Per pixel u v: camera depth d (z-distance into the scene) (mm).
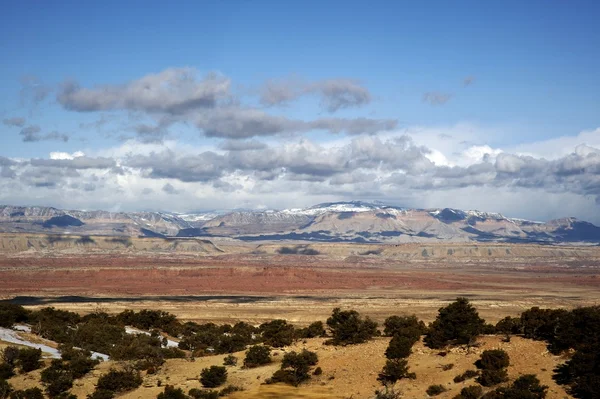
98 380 63594
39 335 89250
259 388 58219
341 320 82000
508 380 50875
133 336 89438
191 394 57594
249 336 92438
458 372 54781
